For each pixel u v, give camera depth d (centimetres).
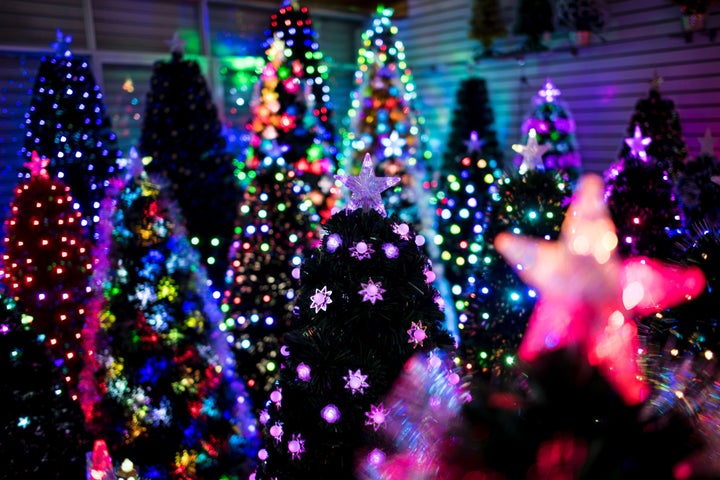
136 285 285
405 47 718
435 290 217
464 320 328
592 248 157
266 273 374
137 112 572
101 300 304
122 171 449
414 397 195
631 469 146
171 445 295
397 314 200
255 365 372
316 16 693
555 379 153
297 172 401
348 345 201
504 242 287
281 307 373
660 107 376
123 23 552
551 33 536
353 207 213
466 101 564
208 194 474
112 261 292
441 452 176
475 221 484
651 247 317
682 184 362
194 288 311
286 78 412
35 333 281
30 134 414
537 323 158
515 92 595
